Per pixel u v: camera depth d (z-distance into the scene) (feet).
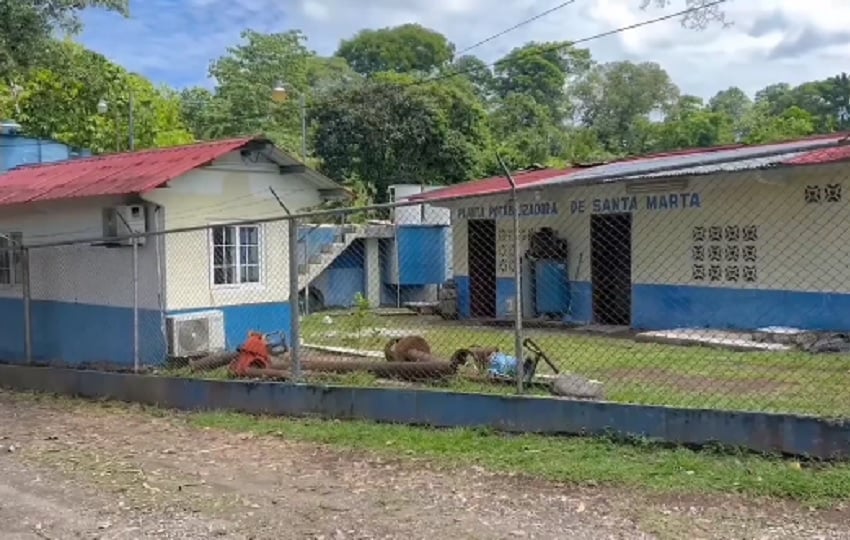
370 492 19.83
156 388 32.19
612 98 215.51
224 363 36.52
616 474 19.72
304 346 44.39
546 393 26.53
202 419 28.91
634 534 16.21
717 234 48.75
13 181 48.96
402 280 77.61
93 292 42.52
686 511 17.33
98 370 38.34
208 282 40.63
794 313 45.29
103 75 88.02
